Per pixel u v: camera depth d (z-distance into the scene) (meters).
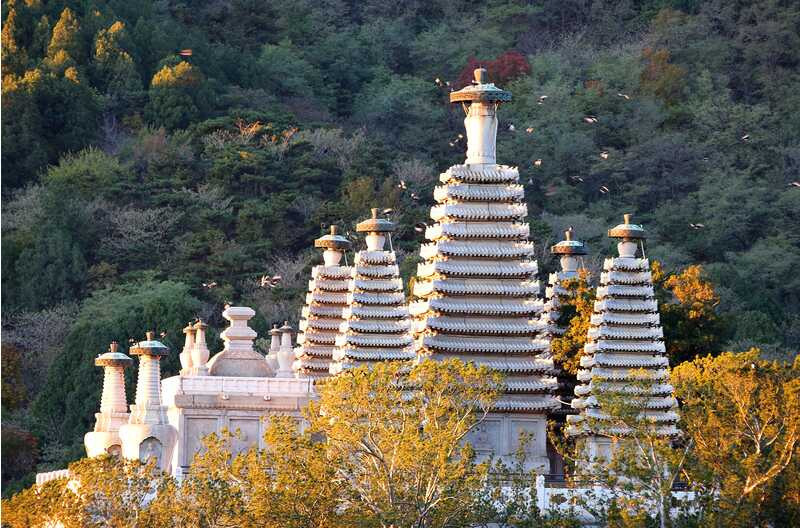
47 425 189.00
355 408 111.88
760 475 112.62
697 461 113.25
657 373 127.38
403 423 112.06
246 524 105.75
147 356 131.00
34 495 108.19
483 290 131.62
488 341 131.25
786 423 114.44
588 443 124.88
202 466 111.81
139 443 129.12
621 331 129.12
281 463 109.56
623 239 132.00
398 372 120.31
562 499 110.56
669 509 109.81
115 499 107.75
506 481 117.12
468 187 133.50
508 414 129.88
